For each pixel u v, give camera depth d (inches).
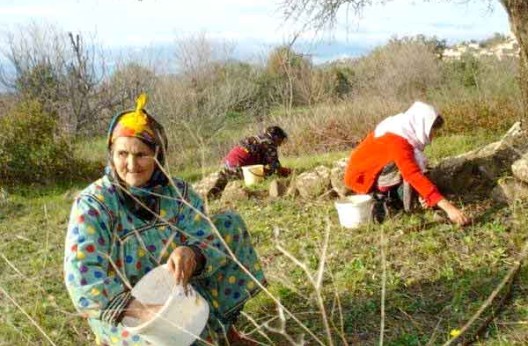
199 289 143.8
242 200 284.5
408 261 187.3
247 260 147.9
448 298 164.9
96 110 807.7
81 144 681.6
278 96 766.5
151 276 129.5
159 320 120.7
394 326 155.8
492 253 183.3
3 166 469.4
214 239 139.3
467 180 234.1
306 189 268.7
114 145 133.5
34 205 366.6
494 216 207.6
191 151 544.1
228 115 757.9
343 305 169.5
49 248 264.1
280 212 256.2
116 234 134.1
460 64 863.1
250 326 164.2
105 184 135.9
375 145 220.4
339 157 372.5
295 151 542.0
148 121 134.0
